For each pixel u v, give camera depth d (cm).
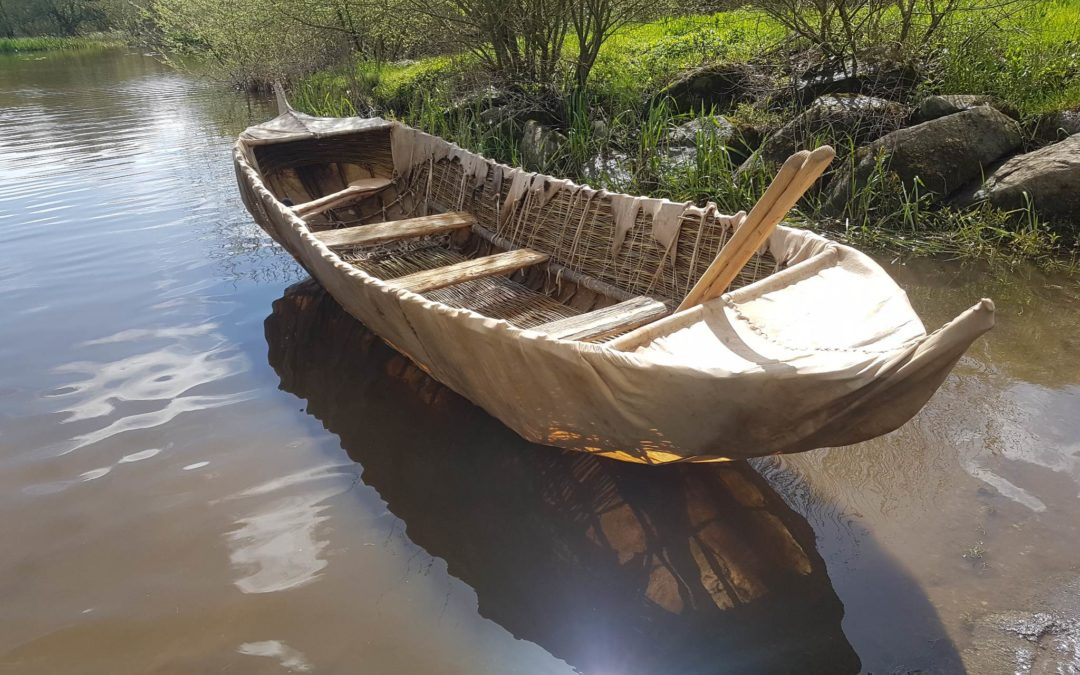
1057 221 541
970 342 216
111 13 3281
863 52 711
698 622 265
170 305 541
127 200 790
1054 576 268
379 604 277
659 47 926
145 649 260
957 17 776
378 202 688
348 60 1256
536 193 523
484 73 917
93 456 367
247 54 1488
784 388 240
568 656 253
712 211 401
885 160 601
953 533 292
